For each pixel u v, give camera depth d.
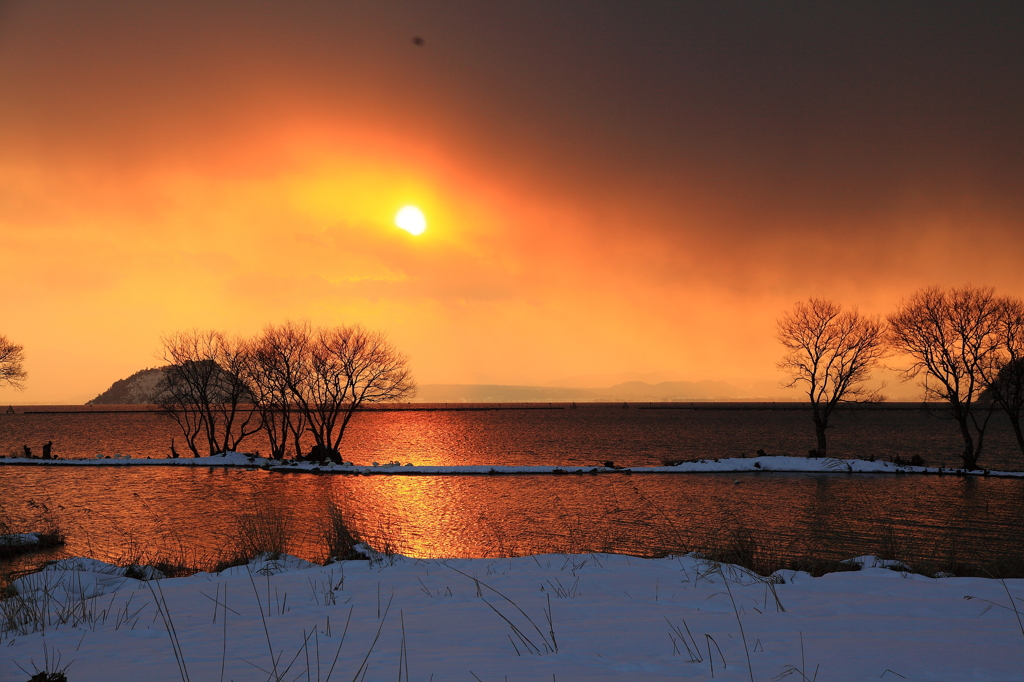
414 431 131.38
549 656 5.53
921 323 50.81
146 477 45.19
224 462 53.91
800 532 25.11
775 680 4.61
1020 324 48.16
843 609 7.77
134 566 12.25
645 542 22.89
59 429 134.00
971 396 49.38
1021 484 41.91
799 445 87.12
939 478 45.34
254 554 13.87
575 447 85.19
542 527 26.47
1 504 32.34
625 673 4.82
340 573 11.40
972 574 11.65
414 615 7.76
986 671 4.80
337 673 5.05
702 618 7.23
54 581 10.53
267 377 56.94
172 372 59.00
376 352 57.16
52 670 5.53
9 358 66.88
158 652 6.15
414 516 29.42
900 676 4.69
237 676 5.09
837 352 55.59
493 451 78.62
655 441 97.44
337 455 56.34
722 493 37.72
